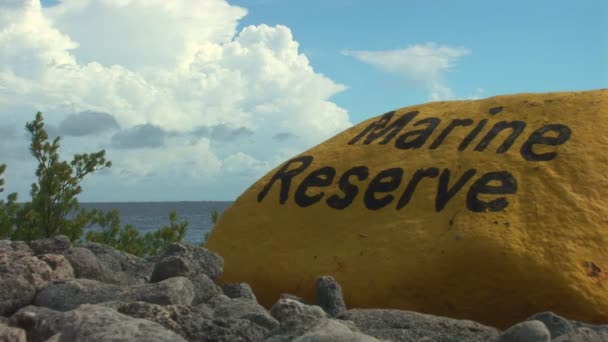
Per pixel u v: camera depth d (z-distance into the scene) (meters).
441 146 6.89
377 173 6.91
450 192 6.22
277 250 6.73
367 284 5.90
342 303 5.00
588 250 5.37
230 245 7.12
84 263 4.81
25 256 4.46
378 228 6.29
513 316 5.46
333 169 7.29
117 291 3.91
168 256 5.22
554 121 6.60
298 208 7.04
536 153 6.27
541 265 5.27
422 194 6.38
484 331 4.01
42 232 9.88
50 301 3.88
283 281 6.48
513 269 5.34
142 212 144.25
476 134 6.84
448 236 5.71
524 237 5.48
